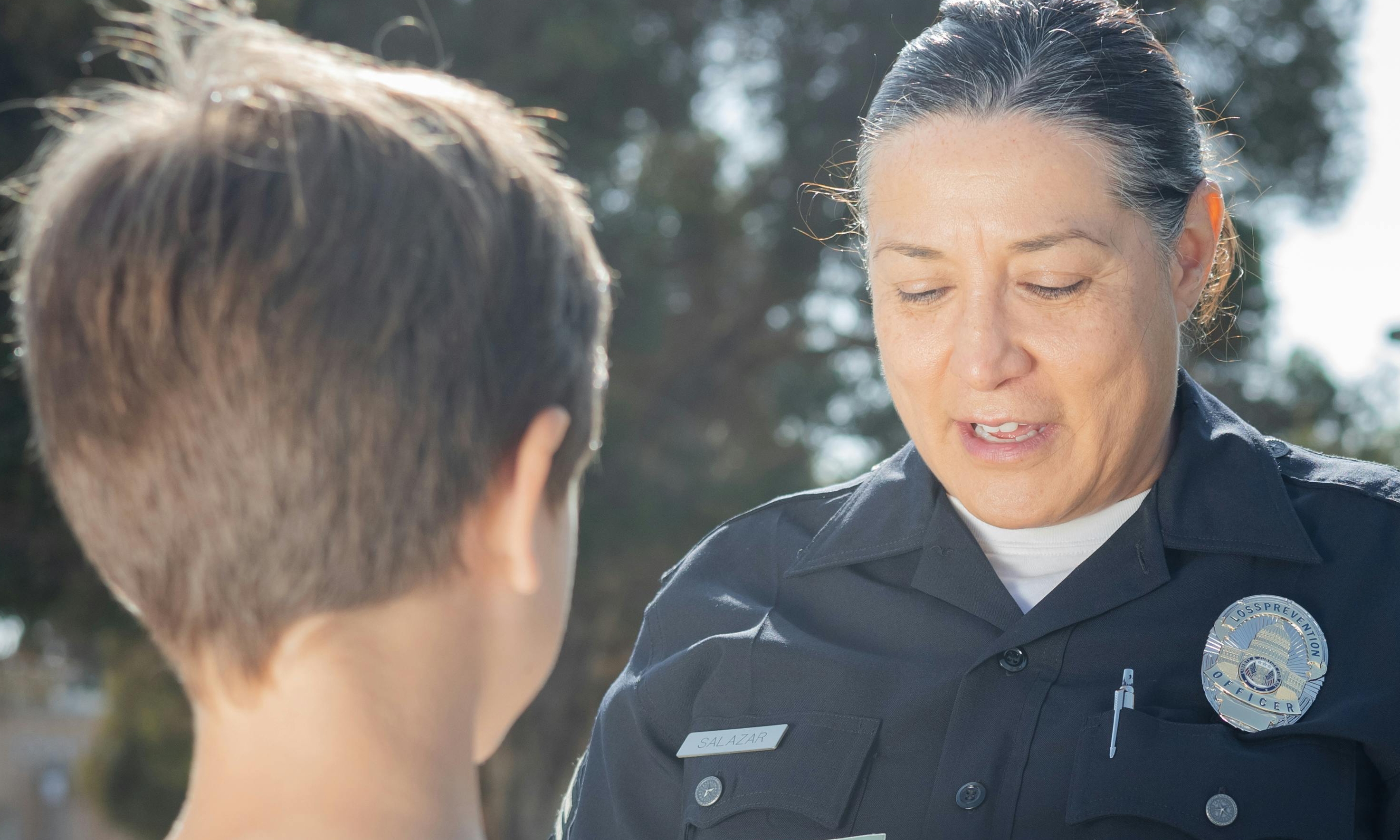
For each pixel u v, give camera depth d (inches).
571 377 30.0
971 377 49.7
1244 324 399.9
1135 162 49.6
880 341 54.5
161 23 30.2
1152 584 51.3
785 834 52.6
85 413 26.5
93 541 27.3
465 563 28.4
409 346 26.6
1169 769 47.8
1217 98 441.1
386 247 26.5
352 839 26.2
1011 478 51.8
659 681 59.4
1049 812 48.9
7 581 317.7
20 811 1055.0
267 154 26.6
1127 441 51.3
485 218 28.0
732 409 487.2
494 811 437.7
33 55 292.5
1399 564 50.0
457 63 379.6
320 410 26.0
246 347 25.7
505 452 28.6
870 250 54.0
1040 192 48.8
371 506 26.5
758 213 479.2
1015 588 54.2
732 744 55.2
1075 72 49.7
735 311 482.9
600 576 414.9
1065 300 49.6
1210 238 53.9
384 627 27.6
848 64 459.8
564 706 438.0
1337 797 46.9
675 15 464.1
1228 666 49.6
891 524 57.3
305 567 26.3
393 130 27.7
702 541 65.2
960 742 51.0
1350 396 352.5
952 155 49.8
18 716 1069.1
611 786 58.9
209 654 27.0
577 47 390.6
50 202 27.2
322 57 29.6
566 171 395.5
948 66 51.2
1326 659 48.8
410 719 27.7
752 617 58.8
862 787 52.3
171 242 25.8
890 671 53.7
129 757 659.4
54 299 26.5
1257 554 51.0
